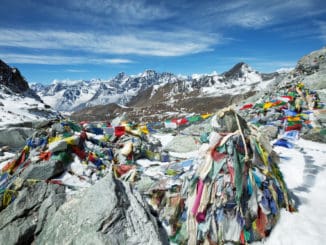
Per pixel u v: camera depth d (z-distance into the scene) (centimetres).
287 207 716
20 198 766
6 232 709
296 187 892
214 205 616
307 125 1656
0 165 1080
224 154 647
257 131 779
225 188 621
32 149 975
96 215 579
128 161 1152
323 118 1689
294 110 1848
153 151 1306
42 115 3191
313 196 826
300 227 645
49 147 933
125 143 1250
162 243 593
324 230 641
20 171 868
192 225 621
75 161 958
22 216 743
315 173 995
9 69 5084
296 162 1137
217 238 598
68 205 647
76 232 579
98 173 945
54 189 808
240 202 616
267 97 2342
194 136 1507
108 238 553
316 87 2377
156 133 1989
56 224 627
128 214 600
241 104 2814
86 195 631
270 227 640
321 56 3158
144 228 594
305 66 3166
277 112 1836
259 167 697
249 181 643
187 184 701
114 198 595
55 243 593
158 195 779
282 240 612
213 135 678
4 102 3278
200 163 677
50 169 861
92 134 1412
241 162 647
